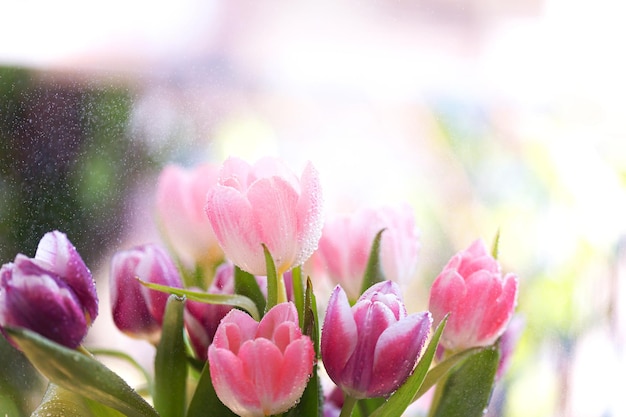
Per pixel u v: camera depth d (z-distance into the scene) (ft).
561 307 2.30
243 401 1.70
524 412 2.23
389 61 2.50
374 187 2.28
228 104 2.23
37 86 2.09
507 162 2.43
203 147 2.15
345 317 1.70
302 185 1.80
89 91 2.11
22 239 1.98
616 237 2.36
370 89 2.42
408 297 2.09
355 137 2.34
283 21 2.39
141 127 2.11
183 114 2.16
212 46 2.28
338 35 2.43
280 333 1.70
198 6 2.30
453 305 1.89
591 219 2.37
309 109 2.34
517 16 2.69
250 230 1.77
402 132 2.39
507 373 2.23
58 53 2.13
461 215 2.31
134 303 1.94
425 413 2.08
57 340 1.75
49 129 2.06
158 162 2.08
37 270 1.74
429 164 2.36
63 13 2.22
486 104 2.53
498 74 2.60
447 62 2.54
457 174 2.36
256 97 2.29
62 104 2.09
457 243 2.25
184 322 1.94
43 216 2.00
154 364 1.94
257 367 1.67
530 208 2.38
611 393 2.27
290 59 2.37
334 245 2.00
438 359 2.00
